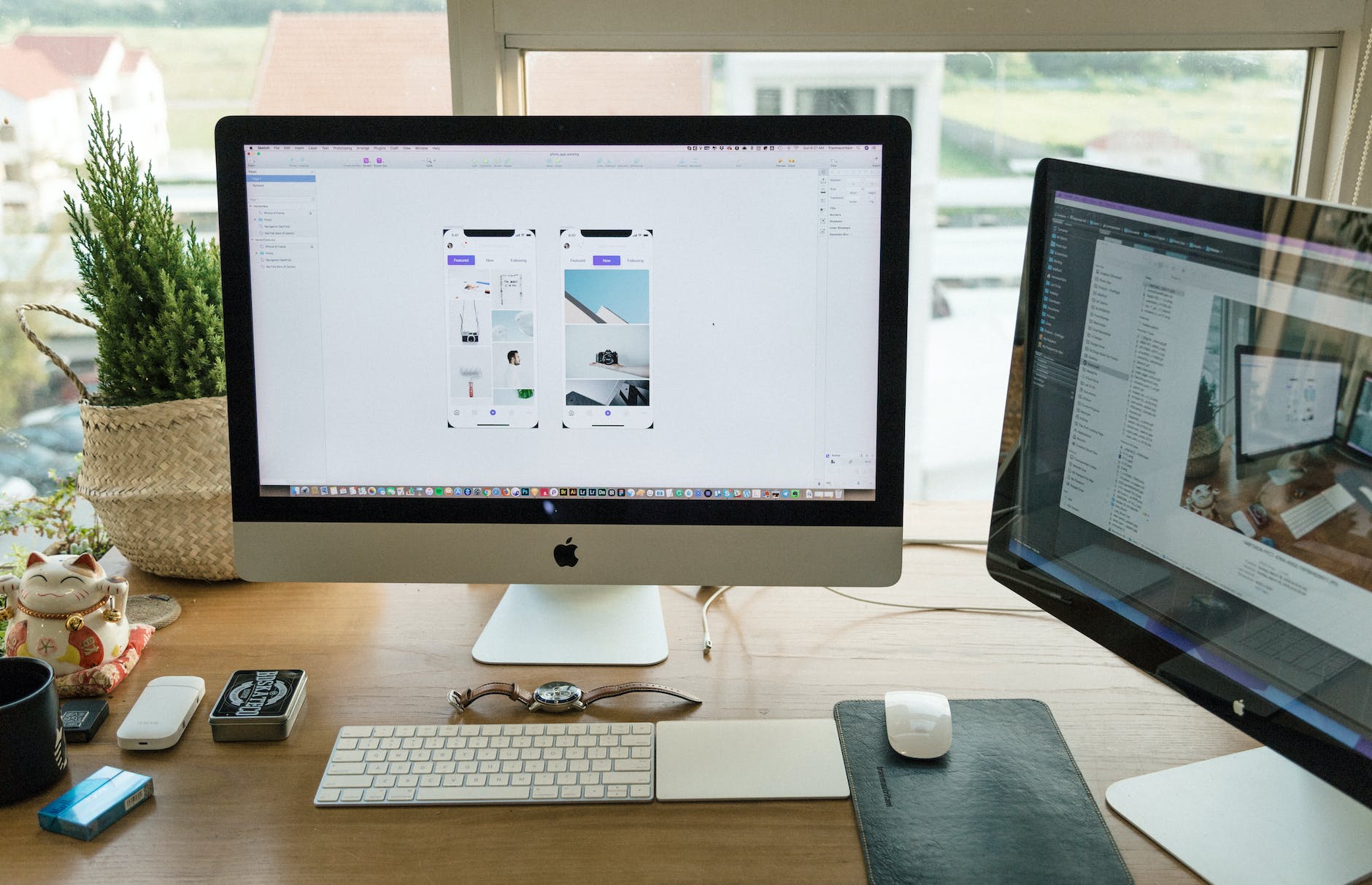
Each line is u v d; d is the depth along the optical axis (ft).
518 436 3.11
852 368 3.05
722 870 2.34
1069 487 2.91
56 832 2.44
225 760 2.73
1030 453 3.07
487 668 3.17
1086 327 2.81
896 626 3.43
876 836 2.43
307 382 3.09
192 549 3.55
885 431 3.06
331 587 3.72
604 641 3.30
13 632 3.04
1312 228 2.17
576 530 3.14
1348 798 2.56
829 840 2.44
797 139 2.94
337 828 2.48
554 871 2.33
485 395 3.09
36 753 2.55
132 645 3.18
